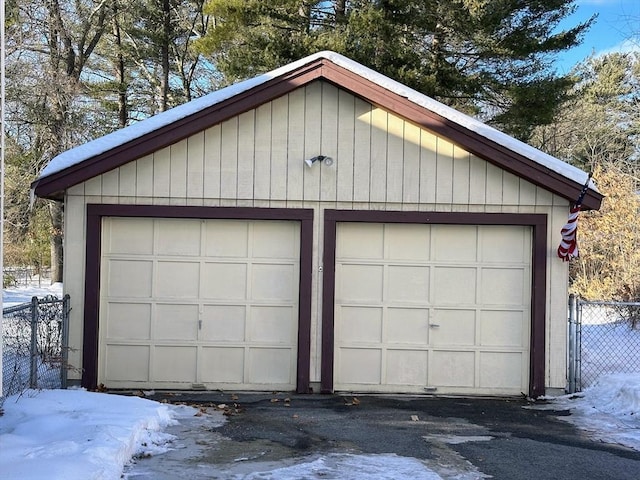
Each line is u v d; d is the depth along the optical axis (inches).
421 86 740.7
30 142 1011.9
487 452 269.9
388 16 754.8
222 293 397.1
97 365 390.6
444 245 398.6
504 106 816.9
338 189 393.7
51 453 219.5
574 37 773.9
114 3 1117.7
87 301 387.5
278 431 297.6
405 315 397.4
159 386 394.3
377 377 395.9
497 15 746.2
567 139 1300.4
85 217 390.0
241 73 790.5
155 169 392.2
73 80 1011.9
